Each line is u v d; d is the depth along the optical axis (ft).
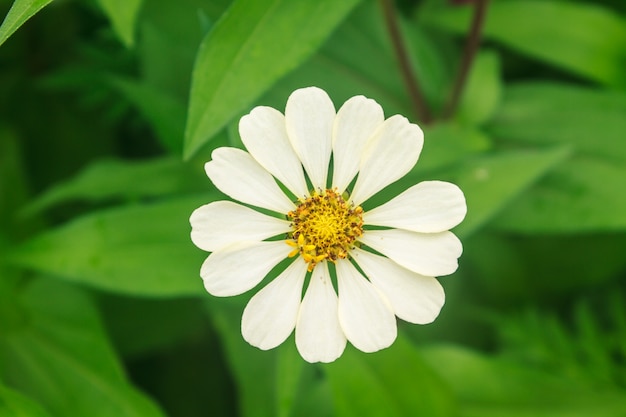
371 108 1.24
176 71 1.56
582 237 1.68
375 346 1.24
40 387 1.49
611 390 1.55
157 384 1.68
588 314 1.59
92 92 1.67
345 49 1.59
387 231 1.27
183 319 1.62
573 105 1.62
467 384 1.51
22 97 1.73
